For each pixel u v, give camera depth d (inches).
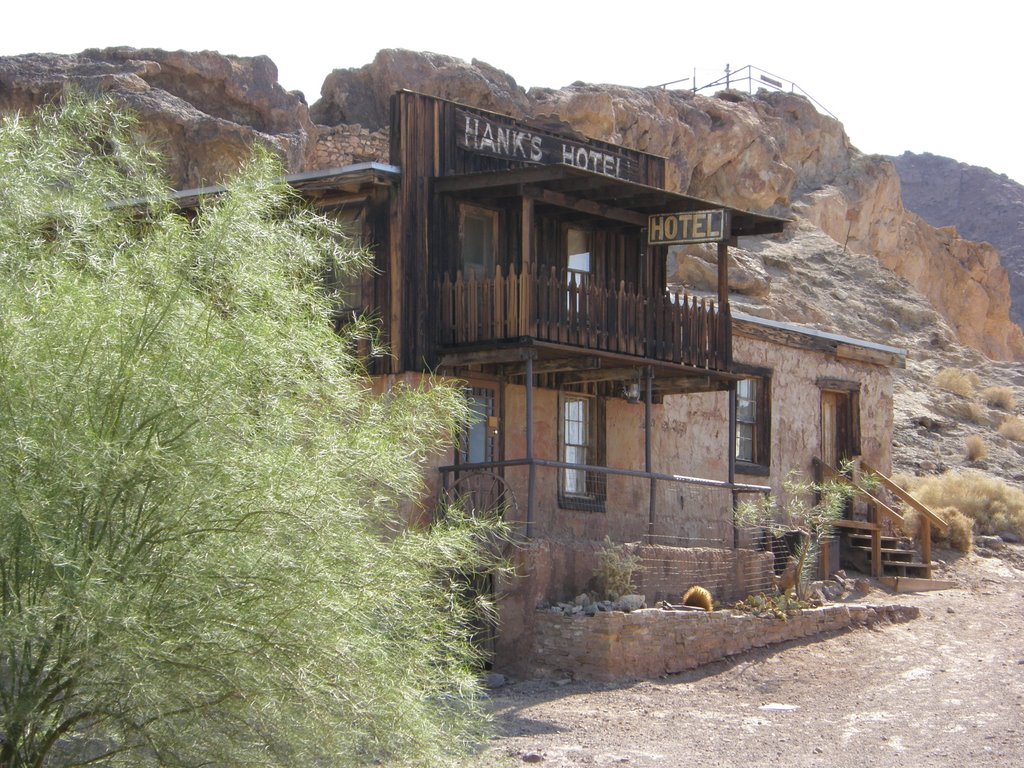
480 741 315.3
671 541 779.4
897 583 819.4
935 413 1432.1
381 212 652.1
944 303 2412.6
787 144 2122.3
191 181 1107.3
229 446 269.6
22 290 271.4
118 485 256.7
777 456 876.0
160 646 251.9
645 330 692.7
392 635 288.7
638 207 724.7
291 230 311.4
